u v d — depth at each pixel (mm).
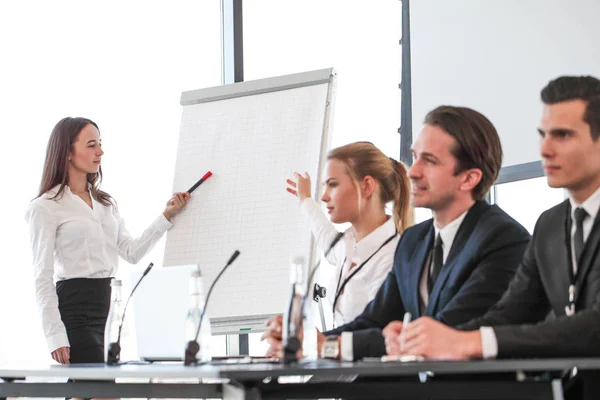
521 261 2918
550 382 2176
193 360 2834
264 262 5004
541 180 5082
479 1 5410
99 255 5074
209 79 6375
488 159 3018
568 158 2604
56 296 4934
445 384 2277
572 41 4969
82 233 5020
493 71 5324
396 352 2670
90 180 5246
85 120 5207
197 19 6383
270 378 2346
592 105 2588
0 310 5699
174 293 3242
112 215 5309
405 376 3057
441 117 3055
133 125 6105
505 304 2803
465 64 5469
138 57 6184
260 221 5094
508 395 2207
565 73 4996
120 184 6051
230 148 5344
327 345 2920
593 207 2635
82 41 6070
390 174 3855
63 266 5000
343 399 2359
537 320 2822
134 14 6211
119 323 3295
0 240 5758
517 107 5191
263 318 4930
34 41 5965
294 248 4949
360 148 3891
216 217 5211
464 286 2945
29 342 5711
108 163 6043
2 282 5727
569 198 2760
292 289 2793
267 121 5305
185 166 5422
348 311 3771
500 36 5301
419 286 3146
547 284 2711
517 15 5219
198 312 2930
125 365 3107
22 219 5793
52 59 5988
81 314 4941
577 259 2627
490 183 3066
